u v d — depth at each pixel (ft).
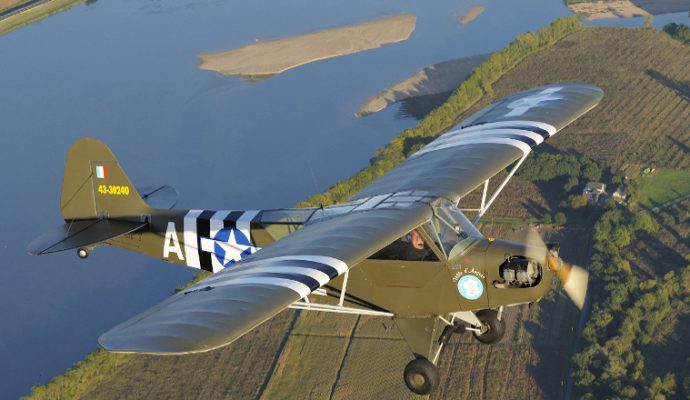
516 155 60.29
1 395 132.36
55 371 136.77
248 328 40.01
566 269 50.44
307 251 47.32
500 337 54.24
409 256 50.83
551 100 68.33
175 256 66.54
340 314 133.80
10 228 181.78
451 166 58.44
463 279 49.75
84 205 69.21
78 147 68.39
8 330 147.23
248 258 48.93
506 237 154.71
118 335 39.32
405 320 51.90
